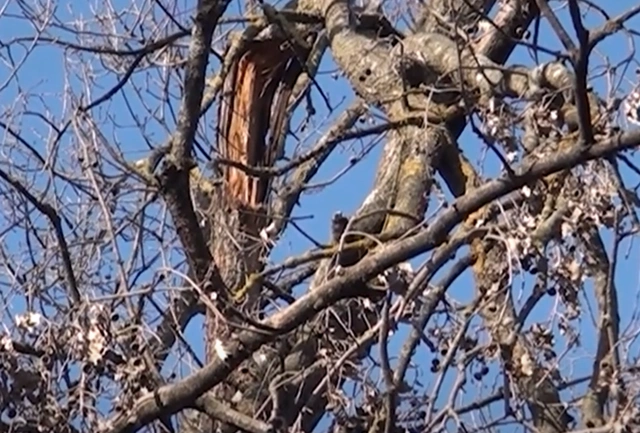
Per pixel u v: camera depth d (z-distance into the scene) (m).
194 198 11.70
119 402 8.37
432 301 8.35
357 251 9.80
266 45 12.96
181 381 8.41
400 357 8.22
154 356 8.84
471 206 7.94
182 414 9.88
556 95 8.55
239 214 11.30
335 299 8.34
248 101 12.90
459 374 7.98
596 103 8.13
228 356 8.38
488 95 8.78
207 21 8.65
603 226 8.05
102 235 10.77
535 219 8.23
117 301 8.93
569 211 8.13
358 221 9.88
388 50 12.00
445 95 10.46
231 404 9.62
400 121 9.66
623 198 8.09
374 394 8.42
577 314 8.12
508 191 7.81
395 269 8.29
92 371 8.22
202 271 9.02
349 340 8.87
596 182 8.12
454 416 7.86
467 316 8.20
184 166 8.90
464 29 9.51
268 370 9.58
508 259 7.98
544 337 8.09
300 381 8.95
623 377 7.70
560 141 8.34
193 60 8.73
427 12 11.64
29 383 8.16
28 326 8.25
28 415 8.17
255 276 10.30
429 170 10.41
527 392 8.05
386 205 10.35
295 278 11.02
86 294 9.04
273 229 10.37
